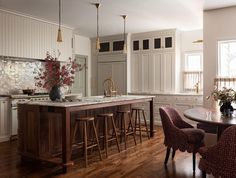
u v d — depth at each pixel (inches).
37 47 232.5
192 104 253.4
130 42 299.7
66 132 132.0
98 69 321.1
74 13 211.0
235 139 90.7
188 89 279.1
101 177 124.7
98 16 219.1
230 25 195.8
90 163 146.0
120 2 180.7
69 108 134.0
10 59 228.8
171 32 272.1
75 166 140.9
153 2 180.7
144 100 205.2
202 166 103.9
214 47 203.6
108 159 153.6
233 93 129.8
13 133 204.4
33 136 145.6
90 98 179.8
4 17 204.5
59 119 157.2
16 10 203.2
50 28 245.1
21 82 238.4
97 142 152.3
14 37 212.5
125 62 298.8
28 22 223.9
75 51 304.3
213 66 204.7
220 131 122.9
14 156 160.1
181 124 153.0
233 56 207.0
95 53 322.3
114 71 307.4
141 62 293.0
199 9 200.1
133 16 218.8
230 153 92.4
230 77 199.3
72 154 163.5
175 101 263.7
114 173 130.3
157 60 282.2
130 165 142.9
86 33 297.6
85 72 323.3
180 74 281.1
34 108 143.8
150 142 196.2
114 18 226.5
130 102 186.9
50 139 150.7
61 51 257.8
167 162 147.6
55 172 131.6
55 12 208.1
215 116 126.0
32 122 145.7
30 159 149.3
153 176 126.9
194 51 273.9
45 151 147.8
